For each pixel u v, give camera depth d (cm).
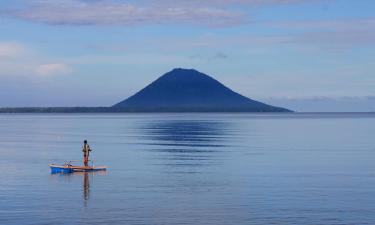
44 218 2866
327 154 6538
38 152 7075
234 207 3155
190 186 3903
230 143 8669
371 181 4131
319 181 4138
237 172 4712
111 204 3228
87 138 10425
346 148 7544
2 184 4016
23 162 5734
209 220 2852
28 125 19100
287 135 11325
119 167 5162
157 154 6619
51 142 9250
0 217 2880
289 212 3023
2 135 11856
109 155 6519
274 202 3294
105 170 4903
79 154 6725
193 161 5719
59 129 15300
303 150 7175
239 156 6281
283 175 4497
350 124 19288
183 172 4731
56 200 3350
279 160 5791
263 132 12825
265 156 6272
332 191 3678
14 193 3603
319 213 2998
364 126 17050
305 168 5003
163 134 11825
